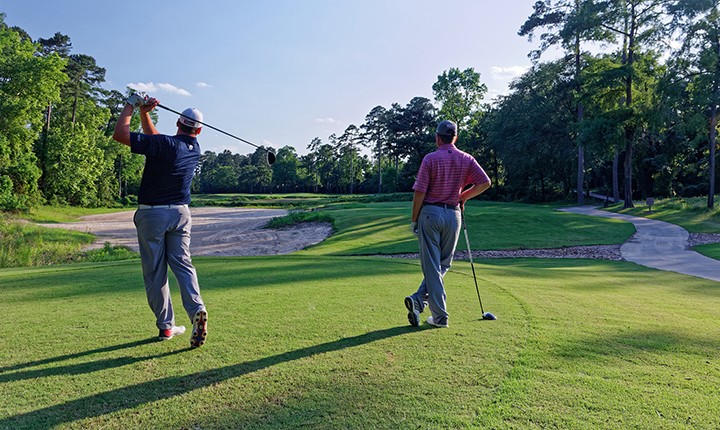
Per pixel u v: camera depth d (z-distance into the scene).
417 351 2.99
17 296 5.09
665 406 2.19
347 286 5.62
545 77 41.47
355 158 98.38
